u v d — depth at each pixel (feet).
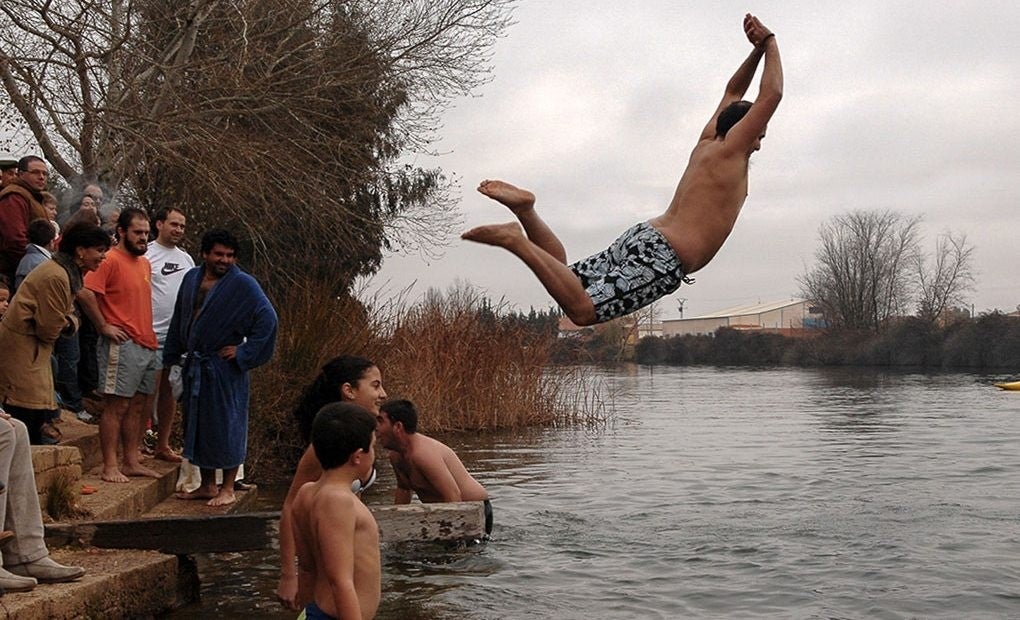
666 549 29.81
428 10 60.70
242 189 54.95
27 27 45.47
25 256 29.09
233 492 29.71
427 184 70.69
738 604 24.00
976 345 179.52
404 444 28.81
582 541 30.89
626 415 84.53
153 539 23.20
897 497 39.37
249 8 55.77
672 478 45.11
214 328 28.22
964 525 33.40
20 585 19.16
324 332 47.73
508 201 18.44
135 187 56.95
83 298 27.78
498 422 70.69
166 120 50.39
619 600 24.26
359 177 62.85
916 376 156.76
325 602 15.90
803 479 44.65
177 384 28.60
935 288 216.13
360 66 59.47
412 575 26.48
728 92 20.04
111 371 28.25
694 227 18.83
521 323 73.67
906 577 26.45
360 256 67.26
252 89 54.75
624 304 18.43
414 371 67.77
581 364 78.28
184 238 57.98
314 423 15.97
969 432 67.31
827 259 233.14
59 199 49.14
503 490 41.34
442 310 71.15
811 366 218.18
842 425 73.92
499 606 23.59
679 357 251.39
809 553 29.32
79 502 25.32
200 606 23.38
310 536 16.05
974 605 23.90
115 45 47.21
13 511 19.86
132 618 21.33
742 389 128.47
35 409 24.75
